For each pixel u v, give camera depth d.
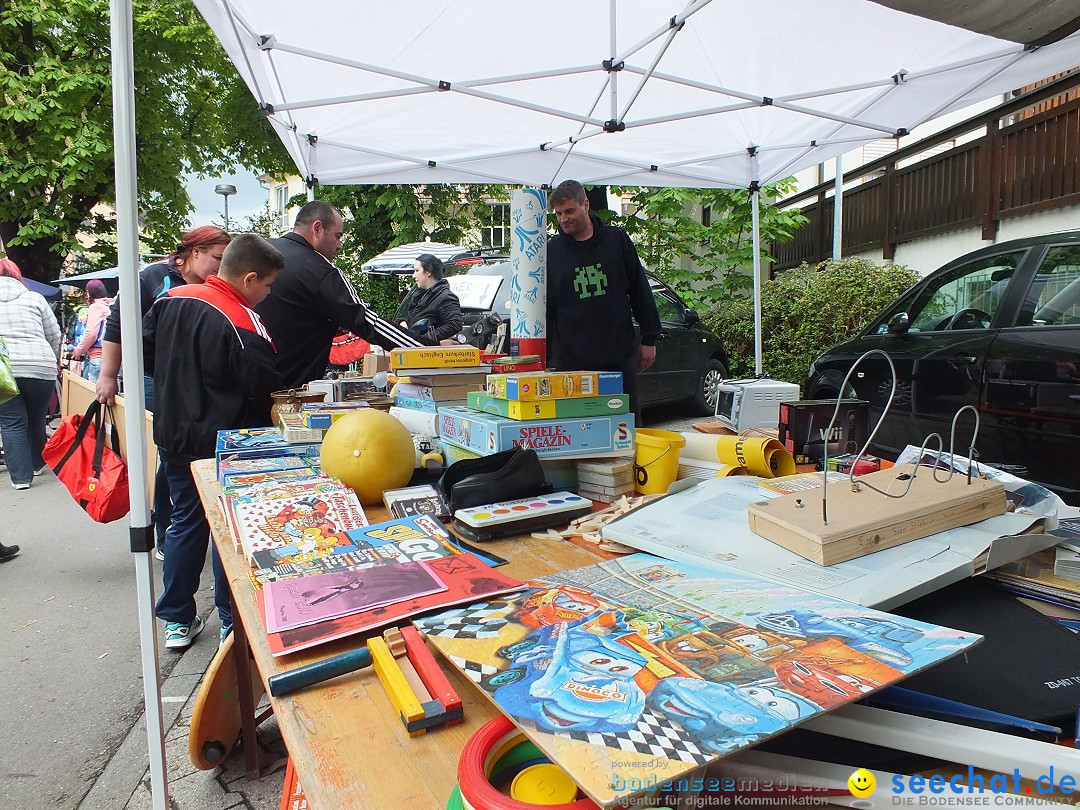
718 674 0.67
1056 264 3.69
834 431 1.86
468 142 4.37
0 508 5.26
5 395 3.87
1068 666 0.82
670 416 7.84
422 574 1.05
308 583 1.02
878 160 8.52
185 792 2.04
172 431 2.61
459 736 0.72
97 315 7.00
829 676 0.66
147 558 1.56
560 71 3.35
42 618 3.32
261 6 2.83
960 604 0.98
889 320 4.71
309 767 0.68
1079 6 1.96
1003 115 6.62
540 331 2.56
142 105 12.76
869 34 3.12
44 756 2.27
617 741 0.56
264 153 14.97
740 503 1.32
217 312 2.54
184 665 2.84
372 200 11.55
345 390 2.87
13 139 11.56
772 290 8.30
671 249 9.52
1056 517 1.26
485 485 1.42
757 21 3.03
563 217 3.18
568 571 1.05
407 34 3.13
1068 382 3.43
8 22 11.49
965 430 3.98
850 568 0.98
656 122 3.64
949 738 0.65
